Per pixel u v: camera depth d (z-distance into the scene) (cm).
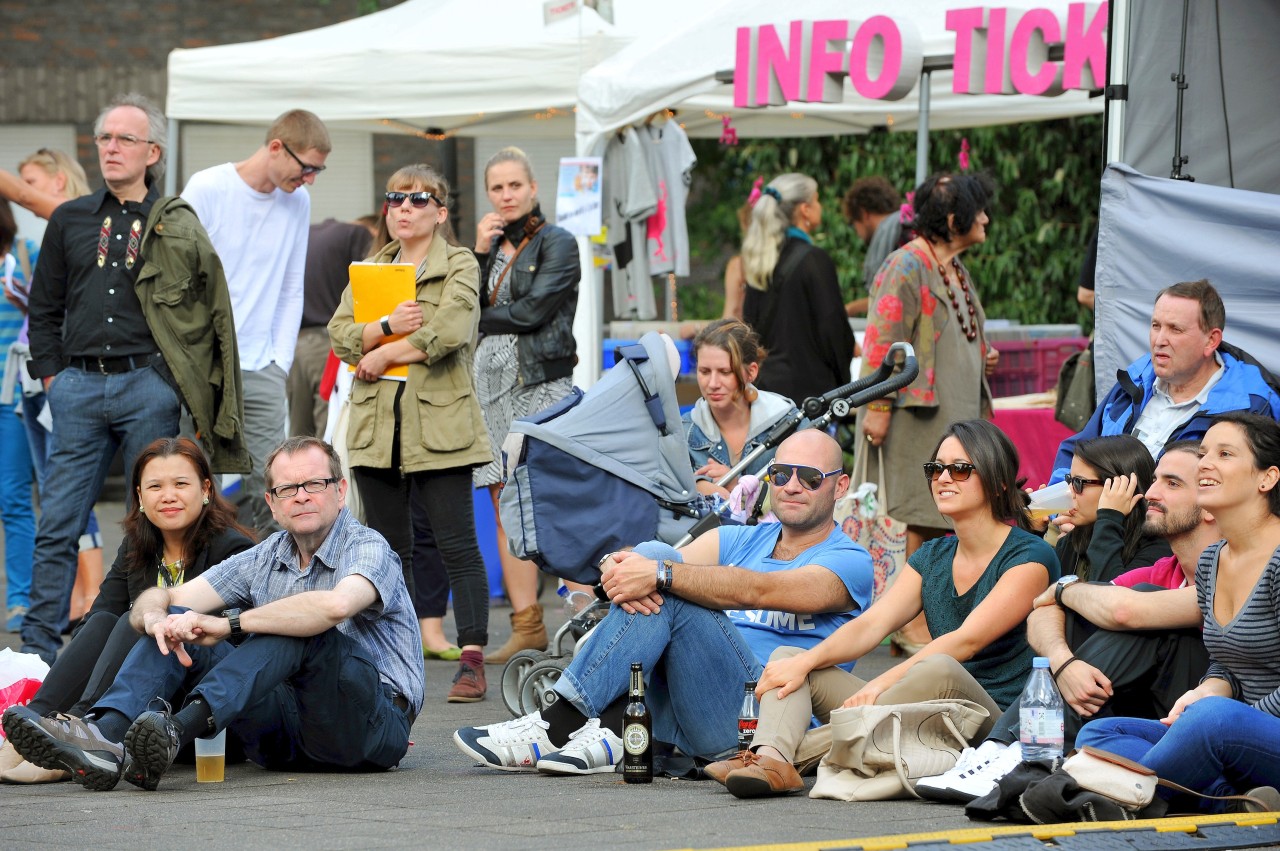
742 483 1480
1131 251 1572
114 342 1655
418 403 1692
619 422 1489
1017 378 2427
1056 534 1432
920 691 1146
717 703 1212
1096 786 1017
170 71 2603
